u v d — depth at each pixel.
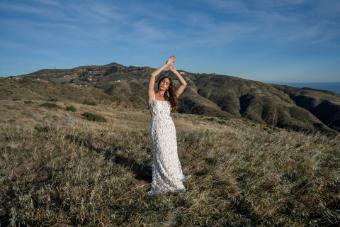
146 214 4.95
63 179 6.00
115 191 5.66
